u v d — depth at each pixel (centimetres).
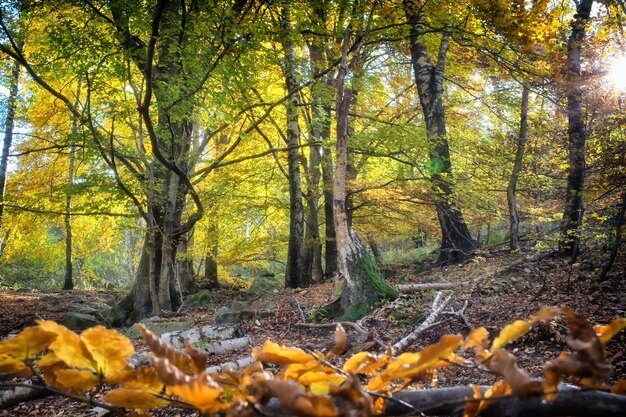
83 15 964
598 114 923
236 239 1752
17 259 2502
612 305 536
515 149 1288
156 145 873
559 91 978
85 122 932
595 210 835
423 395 66
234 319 824
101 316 1136
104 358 56
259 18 977
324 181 1524
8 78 1303
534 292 666
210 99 855
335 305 773
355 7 850
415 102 1891
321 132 1554
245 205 1555
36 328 54
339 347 68
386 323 634
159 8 710
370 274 739
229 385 58
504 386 62
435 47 1339
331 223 1695
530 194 1407
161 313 1073
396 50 1526
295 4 938
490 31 933
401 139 1149
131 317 1145
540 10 874
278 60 995
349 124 1543
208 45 863
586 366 52
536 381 52
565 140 1145
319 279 1745
